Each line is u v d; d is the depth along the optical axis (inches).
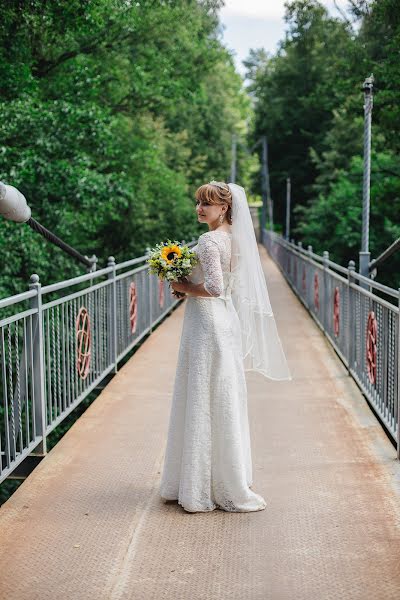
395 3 686.5
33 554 148.4
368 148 406.0
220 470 168.4
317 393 291.9
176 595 131.8
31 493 181.8
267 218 2336.4
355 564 142.8
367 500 175.5
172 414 171.5
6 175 471.2
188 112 1508.4
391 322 224.2
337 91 845.8
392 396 222.8
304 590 133.1
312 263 545.6
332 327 408.8
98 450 216.2
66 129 494.0
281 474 195.0
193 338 166.6
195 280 169.2
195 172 1443.2
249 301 173.8
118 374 323.9
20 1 482.6
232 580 136.9
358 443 222.2
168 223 1029.8
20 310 494.9
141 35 754.8
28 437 198.2
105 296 307.9
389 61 722.8
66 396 238.1
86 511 170.1
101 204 531.8
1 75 527.2
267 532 157.6
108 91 758.5
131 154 804.6
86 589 134.3
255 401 278.4
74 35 601.9
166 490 172.4
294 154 2027.6
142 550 149.7
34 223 237.8
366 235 407.8
